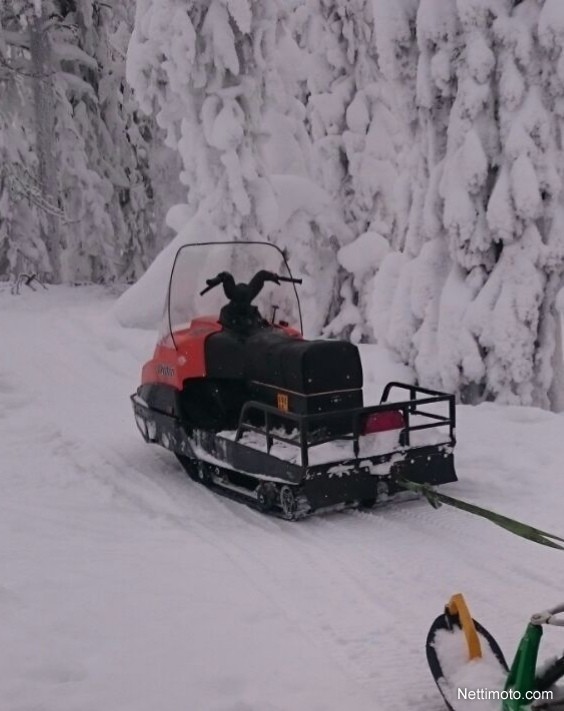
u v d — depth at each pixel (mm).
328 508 6012
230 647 4031
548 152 8781
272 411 5922
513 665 3016
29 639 4070
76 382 10789
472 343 9078
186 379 6848
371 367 10289
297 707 3498
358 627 4281
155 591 4707
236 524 5977
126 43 21422
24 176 19781
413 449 6070
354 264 14461
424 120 9461
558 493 6285
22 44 20000
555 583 4809
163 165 21328
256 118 13500
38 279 20203
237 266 7141
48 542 5535
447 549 5359
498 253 9242
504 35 8641
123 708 3461
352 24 14742
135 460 7566
